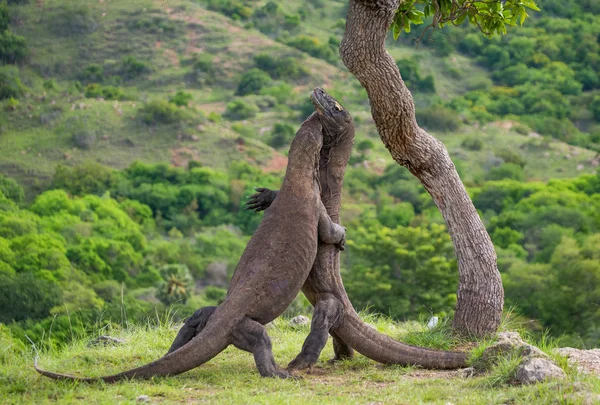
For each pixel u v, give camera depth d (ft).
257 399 60.70
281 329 101.91
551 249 499.51
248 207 76.64
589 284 358.23
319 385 67.82
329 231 74.84
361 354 78.23
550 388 58.13
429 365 74.84
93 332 105.70
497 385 63.82
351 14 79.87
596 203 622.13
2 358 84.12
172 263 611.88
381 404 59.62
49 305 387.55
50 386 66.69
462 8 88.22
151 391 63.87
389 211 652.48
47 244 531.50
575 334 318.04
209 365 77.15
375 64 80.59
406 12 89.40
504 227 579.48
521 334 90.17
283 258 71.15
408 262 383.86
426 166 87.25
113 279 544.21
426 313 364.79
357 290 372.99
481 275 86.28
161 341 91.35
